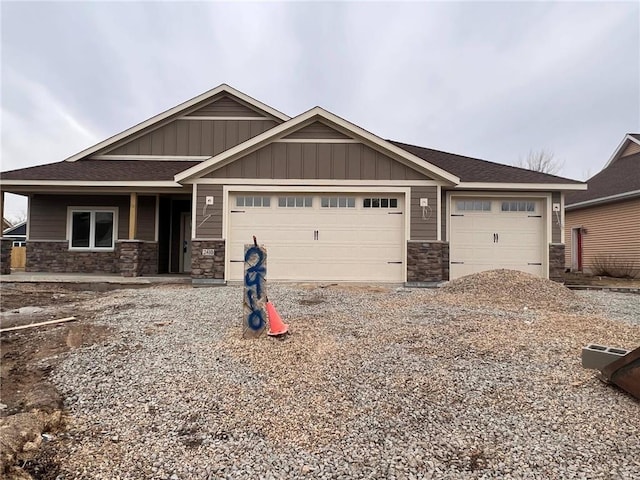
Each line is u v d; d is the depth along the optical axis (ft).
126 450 8.09
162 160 41.16
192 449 8.09
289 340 14.38
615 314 18.34
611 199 43.78
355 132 31.01
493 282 23.44
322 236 31.68
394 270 31.55
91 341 14.82
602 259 46.32
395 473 7.20
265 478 7.16
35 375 12.08
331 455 7.80
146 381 11.23
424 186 31.37
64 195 38.75
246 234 31.76
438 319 17.04
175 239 41.19
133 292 26.63
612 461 7.34
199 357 12.92
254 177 31.53
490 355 12.55
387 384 10.77
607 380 10.19
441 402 9.73
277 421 9.11
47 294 27.09
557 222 33.37
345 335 14.98
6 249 34.96
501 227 33.81
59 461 7.70
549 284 23.30
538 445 7.89
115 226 38.86
